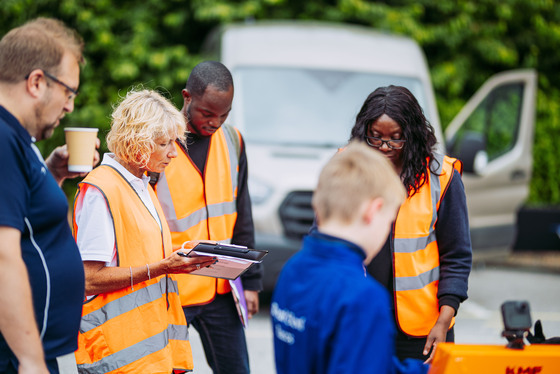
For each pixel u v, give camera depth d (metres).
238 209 4.76
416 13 14.07
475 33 14.61
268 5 13.67
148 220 3.89
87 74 12.83
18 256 2.84
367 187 2.61
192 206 4.45
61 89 3.02
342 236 2.63
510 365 2.84
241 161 4.77
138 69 12.77
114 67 12.68
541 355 2.85
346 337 2.46
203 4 13.04
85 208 3.72
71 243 3.15
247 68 9.06
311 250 2.67
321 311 2.54
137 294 3.81
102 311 3.77
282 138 8.60
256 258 3.86
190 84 4.39
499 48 14.60
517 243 12.84
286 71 9.10
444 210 3.98
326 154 8.46
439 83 14.32
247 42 9.31
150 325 3.83
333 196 2.64
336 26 10.13
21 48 2.93
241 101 8.80
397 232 3.92
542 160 14.41
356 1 13.60
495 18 14.94
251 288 4.82
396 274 3.91
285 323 2.69
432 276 3.98
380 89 4.00
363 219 2.63
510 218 10.64
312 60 9.25
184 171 4.42
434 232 4.02
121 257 3.78
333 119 8.85
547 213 12.80
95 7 12.97
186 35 13.91
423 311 3.92
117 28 13.42
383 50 9.62
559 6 15.18
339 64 9.30
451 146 9.23
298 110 8.84
